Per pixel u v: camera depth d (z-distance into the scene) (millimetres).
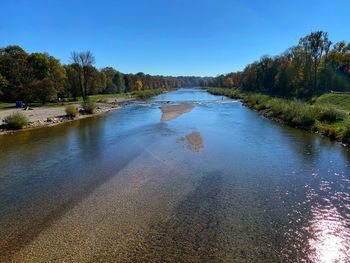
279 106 39906
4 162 18672
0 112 45469
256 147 22047
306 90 61938
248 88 108875
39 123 35156
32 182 14906
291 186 14203
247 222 10633
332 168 16938
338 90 63250
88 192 13375
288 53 83750
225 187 14047
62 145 23328
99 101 72875
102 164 17797
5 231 10047
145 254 8648
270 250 8914
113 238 9484
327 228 10250
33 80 61781
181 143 23469
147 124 34156
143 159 18766
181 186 14109
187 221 10656
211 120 37562
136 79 156125
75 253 8680
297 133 27750
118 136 26672
